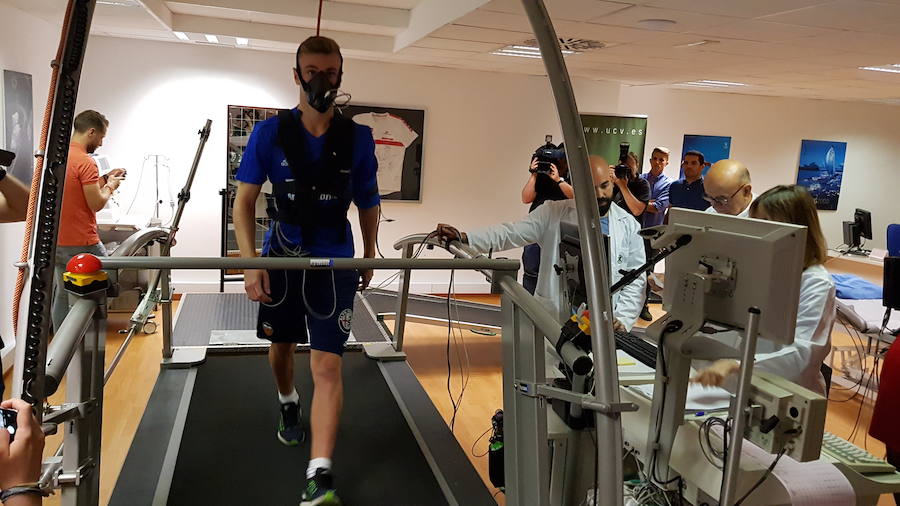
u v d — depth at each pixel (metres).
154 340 4.74
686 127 7.77
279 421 2.73
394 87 6.43
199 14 5.01
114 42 5.68
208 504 2.10
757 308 1.49
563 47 4.88
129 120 5.84
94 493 1.56
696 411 1.90
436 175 6.72
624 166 5.43
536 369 1.67
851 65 4.96
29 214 1.14
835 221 8.70
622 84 7.31
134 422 3.42
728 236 1.67
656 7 3.37
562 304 2.42
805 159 8.30
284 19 4.93
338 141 2.04
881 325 4.08
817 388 2.11
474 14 3.64
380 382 3.28
